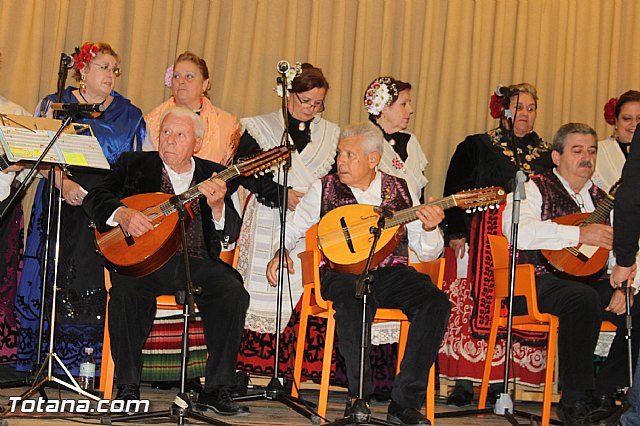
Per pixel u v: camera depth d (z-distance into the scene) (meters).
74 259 4.21
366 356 3.63
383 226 3.35
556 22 5.54
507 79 5.49
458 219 4.63
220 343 3.65
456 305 4.68
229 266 3.88
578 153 4.23
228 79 5.21
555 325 3.84
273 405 4.09
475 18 5.42
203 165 4.01
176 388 4.50
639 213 2.82
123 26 5.11
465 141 4.83
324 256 3.93
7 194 3.97
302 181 4.49
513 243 3.60
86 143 3.58
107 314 3.67
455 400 4.57
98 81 4.36
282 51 5.29
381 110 4.69
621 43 5.65
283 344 4.38
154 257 3.63
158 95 5.13
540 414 4.45
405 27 5.39
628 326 3.75
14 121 3.54
